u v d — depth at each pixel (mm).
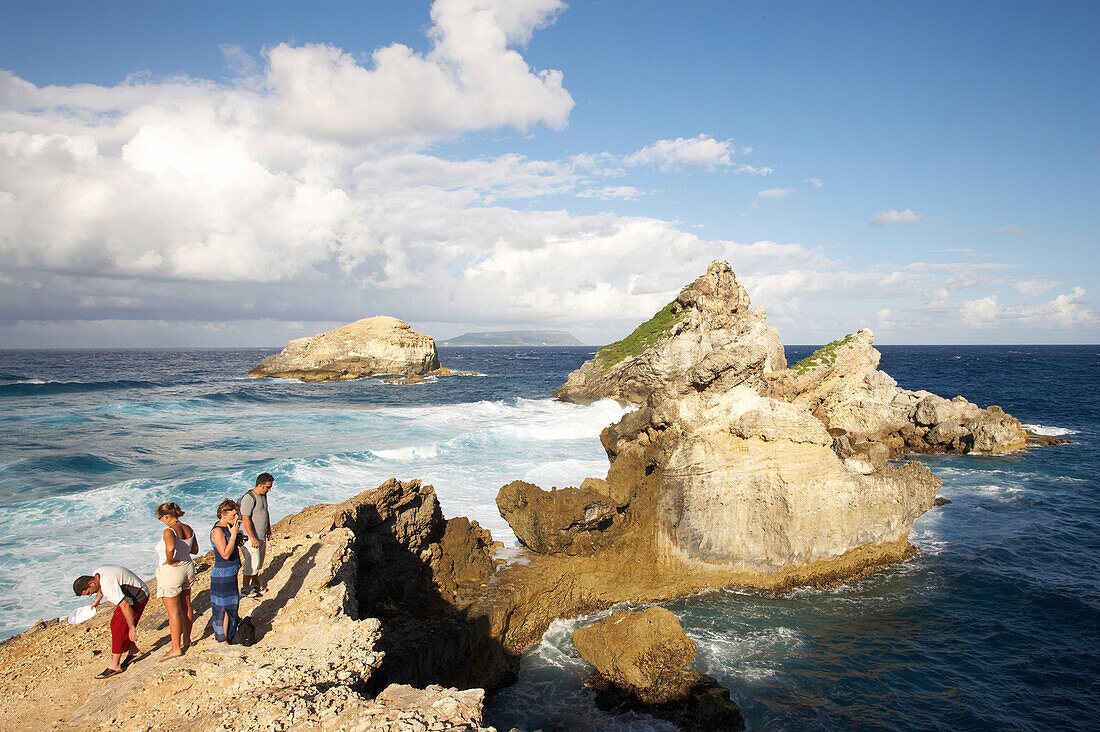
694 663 13188
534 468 27422
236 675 7367
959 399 37406
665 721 11562
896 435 36688
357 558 11914
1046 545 20250
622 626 12820
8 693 7582
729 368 17406
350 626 8633
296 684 7145
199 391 67312
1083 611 15750
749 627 14578
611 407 48156
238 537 8445
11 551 17328
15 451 31000
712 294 50438
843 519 16703
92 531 19078
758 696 12305
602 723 11523
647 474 16703
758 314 51312
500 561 15570
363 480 25344
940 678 12992
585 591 15242
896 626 14906
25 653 8898
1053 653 13984
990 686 12797
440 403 58625
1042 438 38062
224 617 8266
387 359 91375
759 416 15969
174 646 8062
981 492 26703
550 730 11352
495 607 13258
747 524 15891
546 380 92062
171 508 8180
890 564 17812
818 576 16625
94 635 9328
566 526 15352
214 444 33875
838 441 18344
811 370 36375
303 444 33938
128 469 27703
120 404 48750
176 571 7984
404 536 13570
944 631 14742
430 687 7008
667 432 16438
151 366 134750
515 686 12648
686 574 15789
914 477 17797
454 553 14633
